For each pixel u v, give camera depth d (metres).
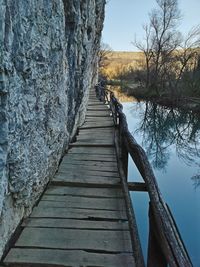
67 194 3.79
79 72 6.20
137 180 8.63
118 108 7.19
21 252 2.54
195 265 5.32
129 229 2.97
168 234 1.52
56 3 3.38
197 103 24.77
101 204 3.54
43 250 2.59
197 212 7.71
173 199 8.77
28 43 2.48
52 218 3.15
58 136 4.14
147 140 18.20
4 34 1.97
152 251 1.87
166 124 22.80
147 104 30.81
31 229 2.91
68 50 4.91
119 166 4.61
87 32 7.06
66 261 2.46
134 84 49.94
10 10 2.07
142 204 6.93
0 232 2.33
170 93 28.03
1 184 2.13
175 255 1.37
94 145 6.26
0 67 1.93
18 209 2.81
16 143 2.38
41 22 2.83
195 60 30.31
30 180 2.88
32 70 2.64
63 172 4.53
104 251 2.63
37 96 2.90
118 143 6.11
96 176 4.40
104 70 66.56
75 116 6.45
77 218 3.18
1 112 2.04
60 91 3.97
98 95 17.91
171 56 33.00
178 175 11.45
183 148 16.30
